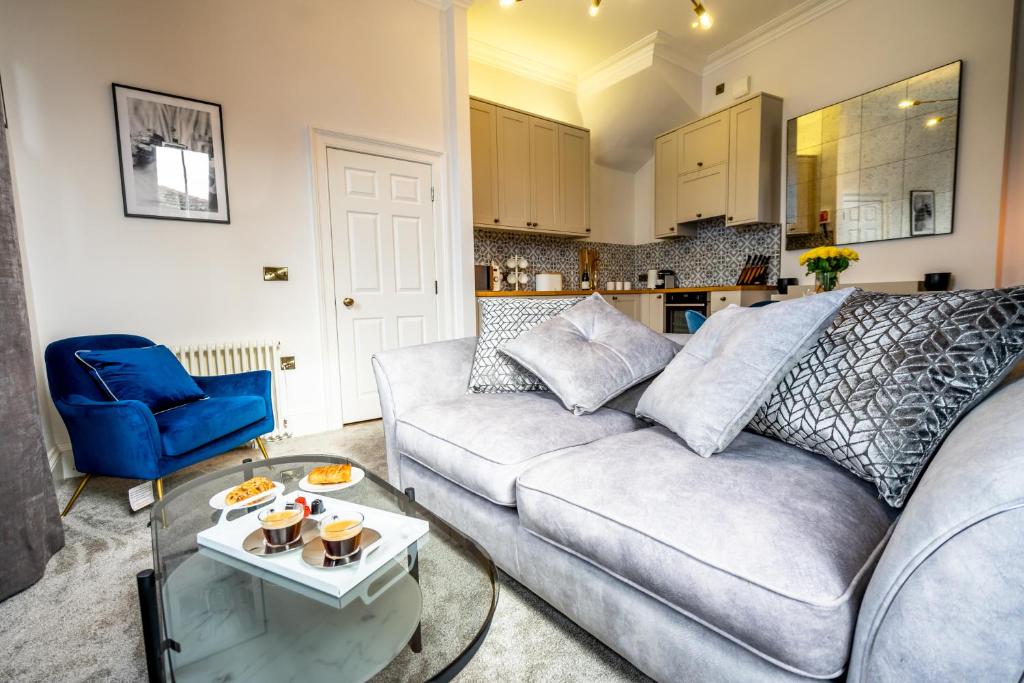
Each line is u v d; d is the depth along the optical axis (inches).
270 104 116.1
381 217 135.6
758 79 171.3
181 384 87.0
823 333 45.4
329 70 124.5
